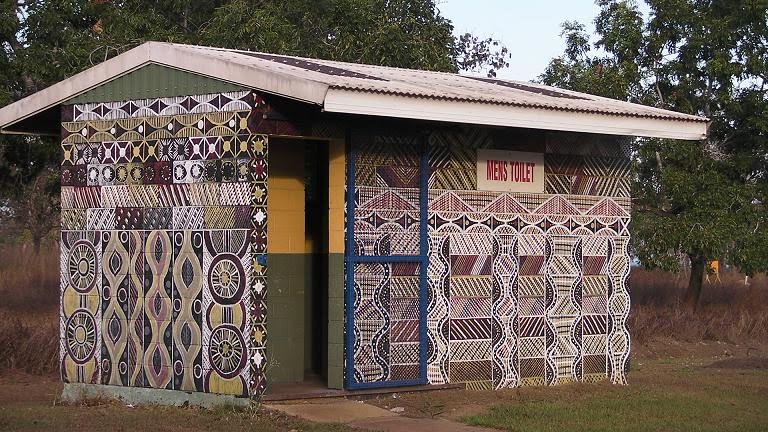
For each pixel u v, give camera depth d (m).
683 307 25.27
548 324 14.36
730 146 25.17
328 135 12.50
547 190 14.42
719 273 33.31
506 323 13.96
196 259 12.47
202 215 12.41
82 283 13.57
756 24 24.14
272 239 13.74
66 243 13.74
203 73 12.38
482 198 13.80
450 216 13.52
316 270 14.34
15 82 22.81
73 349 13.65
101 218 13.41
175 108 12.72
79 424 11.53
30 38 22.81
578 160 14.73
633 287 28.53
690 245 23.36
